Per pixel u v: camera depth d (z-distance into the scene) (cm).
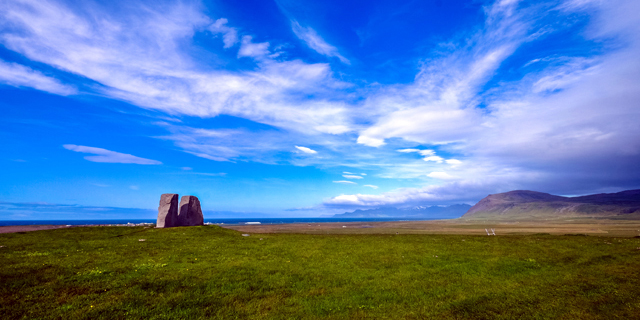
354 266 2159
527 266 2200
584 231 8062
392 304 1406
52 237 3148
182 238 3403
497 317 1242
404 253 2686
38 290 1398
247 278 1770
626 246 3189
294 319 1217
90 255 2223
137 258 2186
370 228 9550
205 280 1689
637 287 1634
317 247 2981
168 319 1174
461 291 1603
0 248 2377
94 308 1227
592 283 1733
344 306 1373
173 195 4638
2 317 1102
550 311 1298
